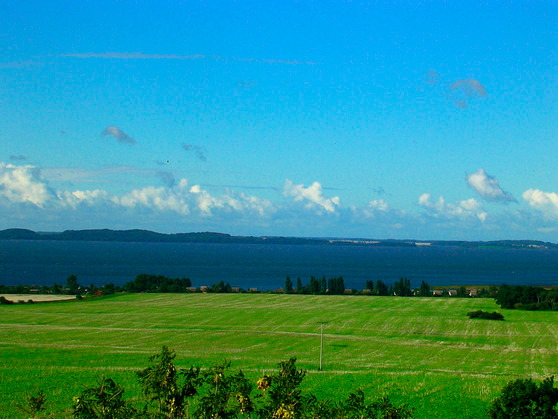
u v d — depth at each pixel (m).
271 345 69.12
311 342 71.44
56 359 55.88
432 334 78.56
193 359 56.97
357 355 62.69
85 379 42.66
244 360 57.16
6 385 40.31
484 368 55.50
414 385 41.91
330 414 18.52
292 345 69.25
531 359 61.09
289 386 18.34
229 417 18.38
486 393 38.97
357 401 18.88
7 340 70.56
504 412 26.09
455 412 33.75
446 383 42.91
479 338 75.44
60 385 40.38
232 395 18.59
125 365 52.19
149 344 68.56
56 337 73.25
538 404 25.66
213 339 73.06
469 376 47.34
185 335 75.94
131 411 18.08
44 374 45.28
